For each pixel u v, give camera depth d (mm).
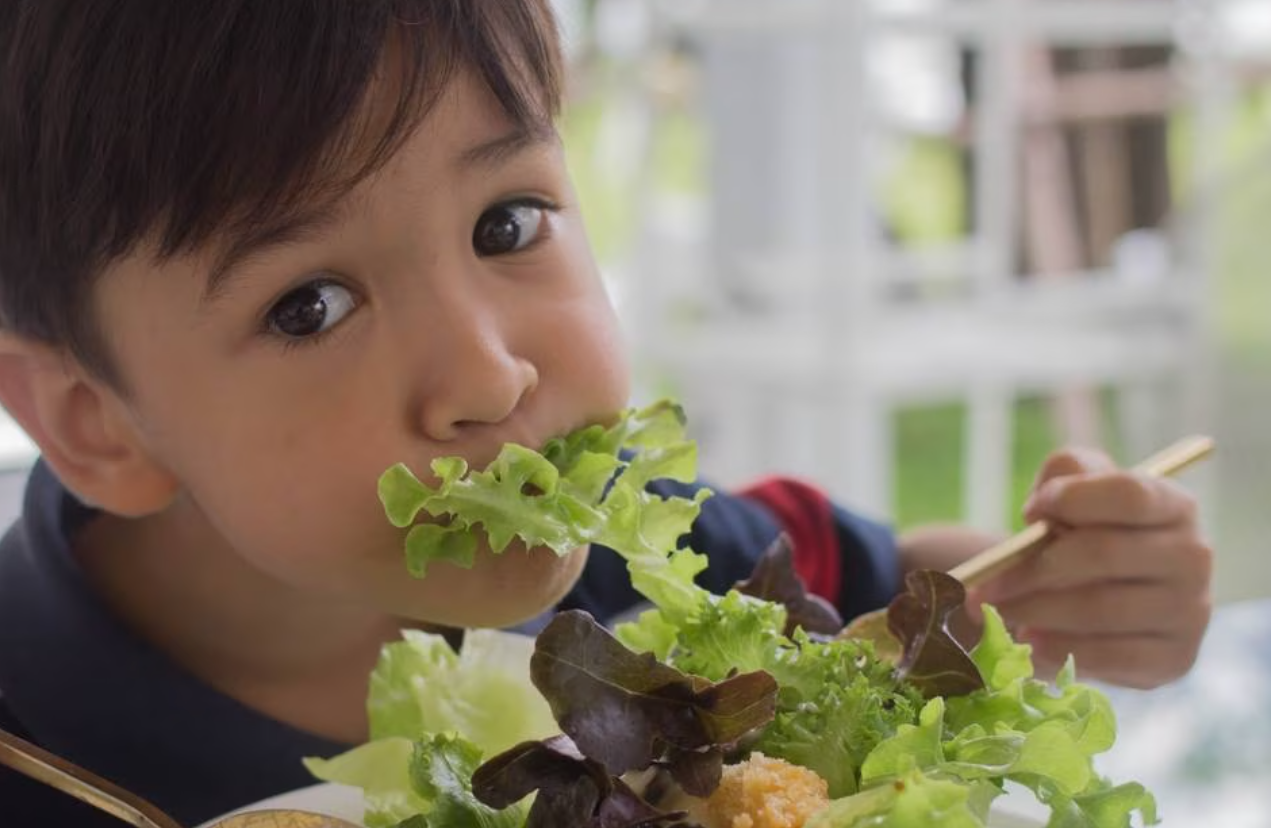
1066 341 1447
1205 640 686
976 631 625
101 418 562
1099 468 653
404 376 501
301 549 518
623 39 1584
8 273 550
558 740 454
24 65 519
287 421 508
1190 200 1514
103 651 624
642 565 495
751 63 1489
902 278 1495
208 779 623
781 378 1392
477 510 482
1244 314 1498
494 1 514
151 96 497
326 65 488
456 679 535
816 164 1417
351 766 514
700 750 452
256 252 498
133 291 521
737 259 1504
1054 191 1595
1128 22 1494
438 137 498
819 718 474
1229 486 1427
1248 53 1554
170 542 633
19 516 671
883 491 1428
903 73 1631
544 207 530
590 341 523
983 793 452
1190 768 997
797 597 542
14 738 472
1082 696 497
